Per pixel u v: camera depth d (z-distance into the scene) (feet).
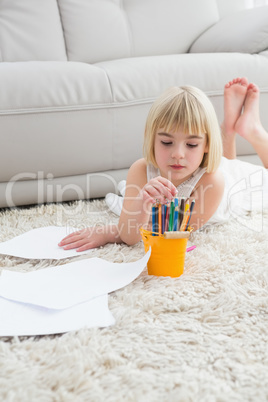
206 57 5.06
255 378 2.14
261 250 3.51
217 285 2.99
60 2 5.90
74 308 2.68
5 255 3.50
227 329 2.52
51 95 4.37
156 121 3.36
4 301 2.75
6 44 5.56
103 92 4.55
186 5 6.22
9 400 1.95
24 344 2.36
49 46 5.73
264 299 2.77
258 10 5.77
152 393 2.02
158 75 4.78
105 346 2.34
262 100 5.15
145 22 6.12
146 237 3.14
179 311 2.70
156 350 2.32
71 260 3.41
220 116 5.06
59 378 2.09
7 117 4.28
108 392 2.03
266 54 5.36
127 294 2.84
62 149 4.53
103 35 5.96
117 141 4.72
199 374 2.16
